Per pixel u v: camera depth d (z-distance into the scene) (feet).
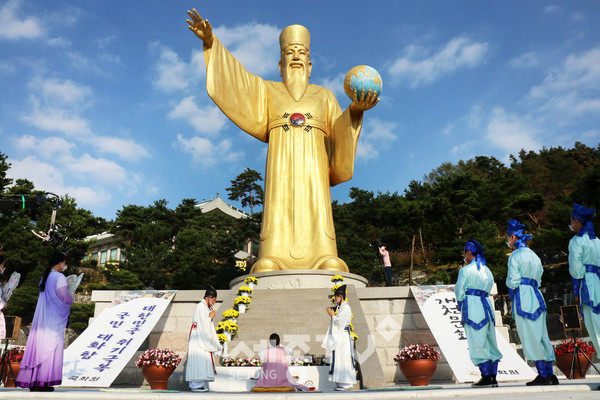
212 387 29.04
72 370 33.42
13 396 17.89
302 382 29.48
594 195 86.22
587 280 21.02
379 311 42.91
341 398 16.76
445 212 123.13
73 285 23.17
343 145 53.88
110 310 41.86
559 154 192.65
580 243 21.39
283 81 58.13
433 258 122.31
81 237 108.06
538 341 21.43
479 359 23.21
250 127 54.80
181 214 136.05
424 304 40.40
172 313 44.39
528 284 22.43
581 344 34.71
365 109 50.93
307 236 51.65
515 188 132.77
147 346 43.68
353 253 110.63
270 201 53.11
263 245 51.98
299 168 53.42
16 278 24.80
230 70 52.95
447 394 17.52
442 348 35.42
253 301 41.01
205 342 26.84
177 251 112.68
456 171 205.36
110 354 35.45
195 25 49.47
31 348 20.83
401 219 118.93
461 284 24.29
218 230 129.49
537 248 102.17
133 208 135.23
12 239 95.50
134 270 108.68
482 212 122.83
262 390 23.88
